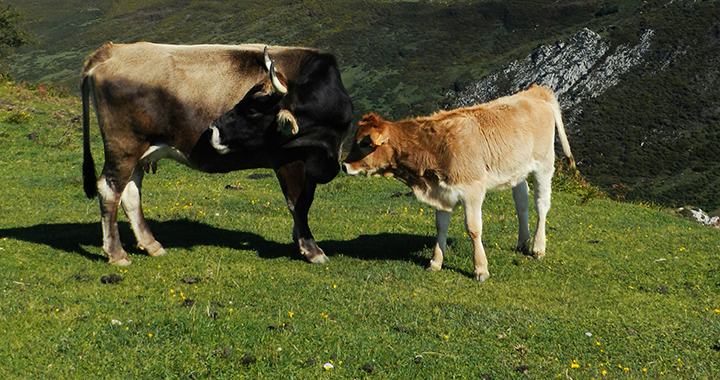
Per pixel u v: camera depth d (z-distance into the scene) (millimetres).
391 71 147750
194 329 6504
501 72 133125
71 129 21891
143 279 8320
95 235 10320
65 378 5547
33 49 199625
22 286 7621
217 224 11516
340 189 15305
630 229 12938
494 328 7348
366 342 6676
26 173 16141
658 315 8047
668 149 91500
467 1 182875
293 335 6668
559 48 130875
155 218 11680
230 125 8727
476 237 9195
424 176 9289
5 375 5480
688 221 14664
